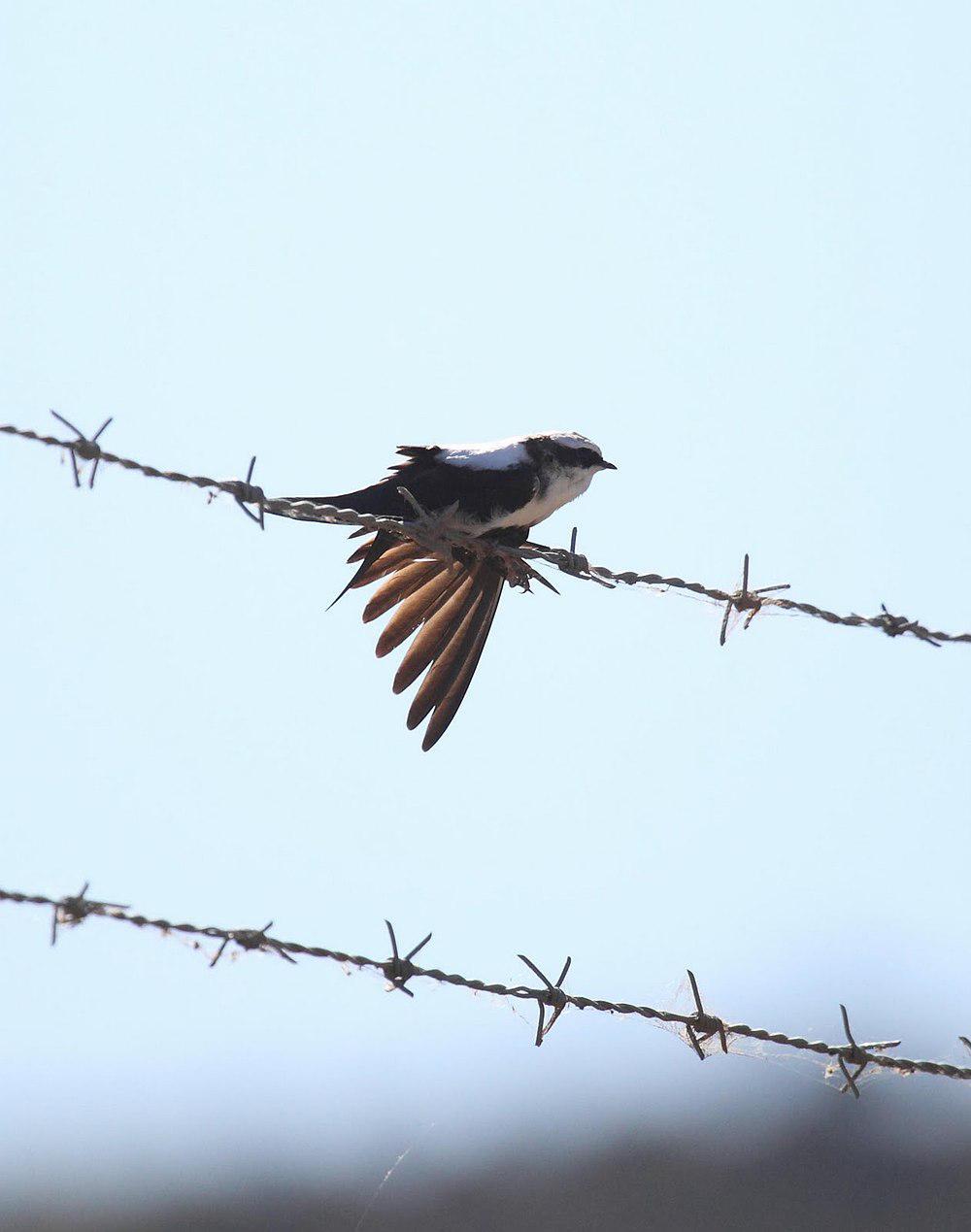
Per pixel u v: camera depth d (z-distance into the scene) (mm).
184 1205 16422
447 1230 15875
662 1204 16297
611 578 9664
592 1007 8070
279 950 7242
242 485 8375
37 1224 16328
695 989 8359
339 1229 16047
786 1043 8508
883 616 9688
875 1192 17594
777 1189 17375
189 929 7031
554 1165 16688
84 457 7922
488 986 7805
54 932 6840
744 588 9633
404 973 7574
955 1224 17078
